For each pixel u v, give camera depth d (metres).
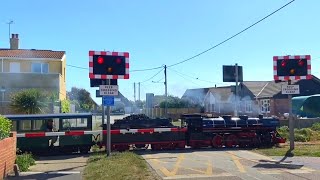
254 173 12.75
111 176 12.12
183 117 22.19
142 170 13.20
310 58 18.06
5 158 12.42
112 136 20.44
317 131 27.62
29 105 30.00
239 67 49.28
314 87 53.00
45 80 35.97
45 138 19.62
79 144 19.97
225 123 21.52
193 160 16.00
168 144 20.95
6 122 13.05
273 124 22.02
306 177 12.02
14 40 43.06
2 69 38.16
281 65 18.22
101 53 16.41
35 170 14.24
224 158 16.55
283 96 51.81
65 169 14.48
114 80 17.06
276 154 17.53
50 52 41.06
